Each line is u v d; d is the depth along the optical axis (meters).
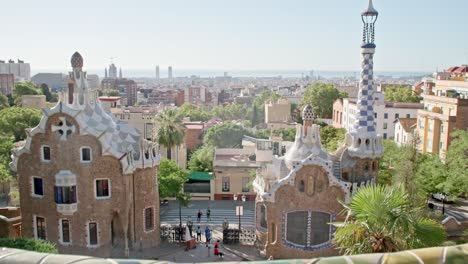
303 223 42.47
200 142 101.56
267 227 43.38
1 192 69.94
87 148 41.97
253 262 6.99
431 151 81.50
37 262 6.88
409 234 21.44
